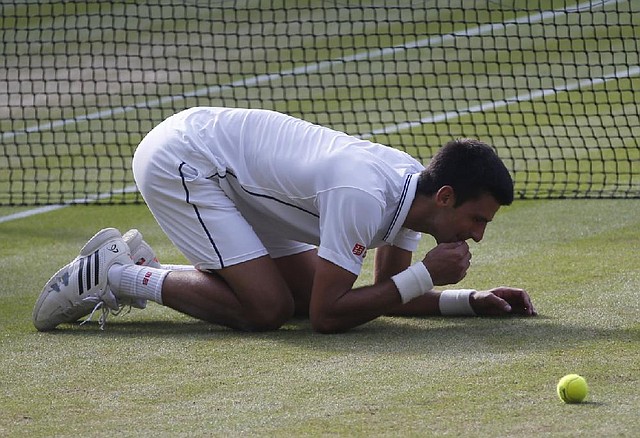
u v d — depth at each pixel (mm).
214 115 14898
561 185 25344
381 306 13852
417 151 29047
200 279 14531
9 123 34562
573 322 14383
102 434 10570
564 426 10344
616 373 12047
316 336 14156
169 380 12352
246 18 46250
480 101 32219
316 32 44250
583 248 19250
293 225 14281
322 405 11250
